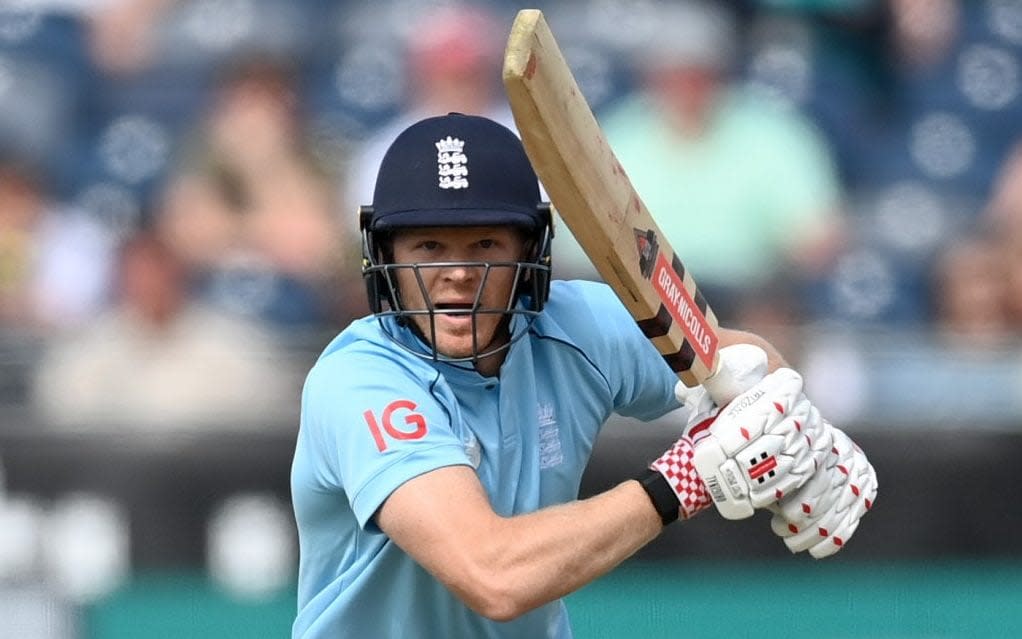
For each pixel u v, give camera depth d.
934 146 25.27
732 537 17.31
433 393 9.83
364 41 24.98
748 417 9.62
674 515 9.61
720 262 22.83
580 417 10.71
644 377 11.09
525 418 10.28
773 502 9.93
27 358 17.67
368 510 9.40
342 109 24.36
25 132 24.38
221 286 21.94
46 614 16.84
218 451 17.31
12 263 22.59
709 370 9.98
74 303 22.27
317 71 24.81
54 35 25.55
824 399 18.14
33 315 22.27
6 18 25.67
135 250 22.20
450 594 10.39
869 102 25.75
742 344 10.73
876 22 26.28
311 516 10.41
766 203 23.23
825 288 22.89
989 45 26.47
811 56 25.64
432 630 10.58
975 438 17.75
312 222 22.64
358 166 23.38
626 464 17.22
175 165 23.84
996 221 23.95
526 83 8.16
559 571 9.16
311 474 10.12
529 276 9.97
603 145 9.04
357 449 9.52
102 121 24.78
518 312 9.77
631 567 17.31
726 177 23.12
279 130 23.47
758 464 9.58
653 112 23.44
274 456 17.38
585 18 25.30
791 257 23.06
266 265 22.11
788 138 23.69
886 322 22.64
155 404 17.55
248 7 25.50
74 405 17.58
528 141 8.49
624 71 24.70
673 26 24.92
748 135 23.47
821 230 23.28
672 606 17.30
